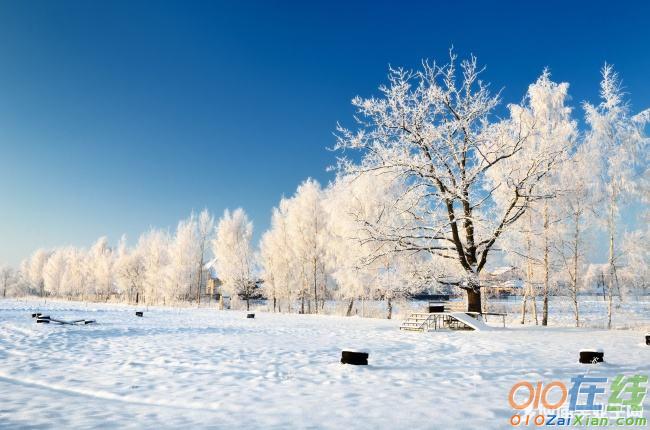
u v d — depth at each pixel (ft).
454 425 17.49
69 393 24.03
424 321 60.70
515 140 69.46
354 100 66.28
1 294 398.21
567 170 73.05
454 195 63.00
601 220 72.69
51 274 308.40
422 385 25.36
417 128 65.82
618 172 71.15
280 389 24.47
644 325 71.00
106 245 276.62
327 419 18.42
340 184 73.72
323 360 34.76
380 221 71.10
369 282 95.91
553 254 76.74
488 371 29.40
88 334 57.21
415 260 86.07
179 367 31.83
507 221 62.39
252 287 151.64
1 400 22.30
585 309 122.52
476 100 65.92
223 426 17.48
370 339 49.55
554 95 76.54
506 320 83.66
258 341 48.19
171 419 18.53
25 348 43.34
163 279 187.62
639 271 69.41
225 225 163.43
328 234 122.93
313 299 126.00
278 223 134.51
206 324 75.00
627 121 72.84
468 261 64.95
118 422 18.13
